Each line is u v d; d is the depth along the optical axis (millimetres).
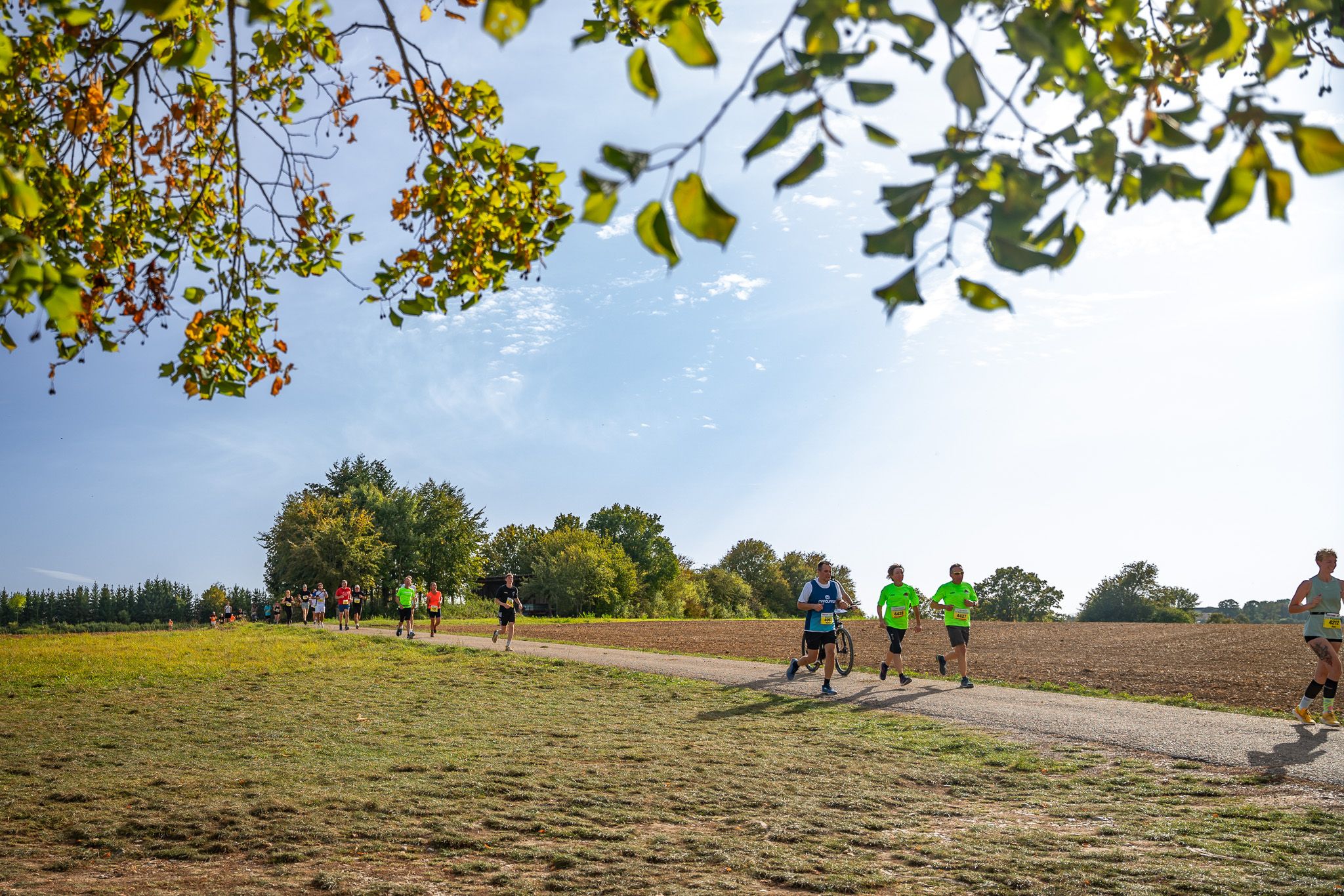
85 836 6438
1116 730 10562
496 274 5828
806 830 6660
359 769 8781
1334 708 11828
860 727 11289
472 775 8484
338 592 35406
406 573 64875
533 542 81750
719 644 27469
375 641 26016
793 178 2094
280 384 6023
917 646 24594
